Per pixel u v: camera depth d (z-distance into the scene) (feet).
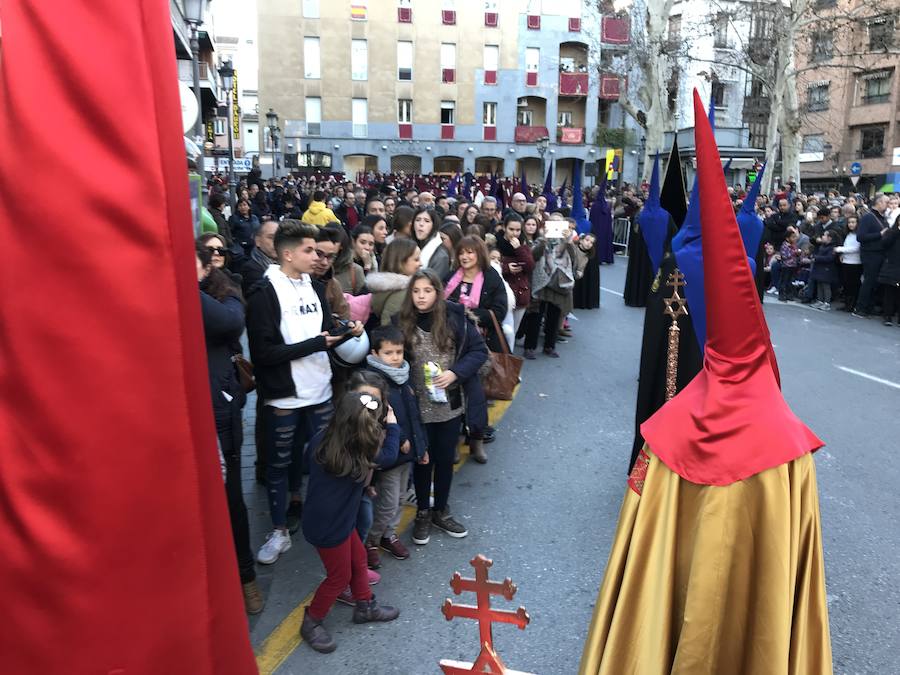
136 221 2.51
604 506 15.48
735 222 5.78
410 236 20.44
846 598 12.14
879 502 15.80
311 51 126.82
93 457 2.61
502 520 14.82
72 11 2.44
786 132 81.51
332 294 14.55
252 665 3.18
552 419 21.25
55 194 2.47
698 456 5.92
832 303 42.47
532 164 141.08
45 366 2.57
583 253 30.14
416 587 12.34
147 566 2.73
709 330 6.14
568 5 132.77
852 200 44.60
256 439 16.21
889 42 80.48
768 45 85.61
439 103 131.75
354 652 10.58
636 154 137.49
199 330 2.79
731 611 5.85
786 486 5.70
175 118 2.61
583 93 134.51
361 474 10.25
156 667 2.80
